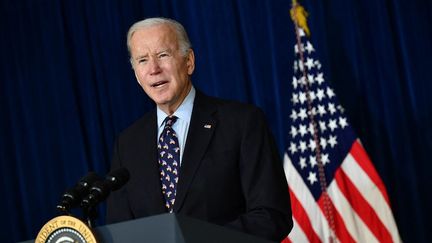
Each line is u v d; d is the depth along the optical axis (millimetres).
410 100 7262
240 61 7223
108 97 7148
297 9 6988
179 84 3695
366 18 7336
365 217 6453
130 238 2309
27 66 7109
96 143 7039
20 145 7035
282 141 7070
